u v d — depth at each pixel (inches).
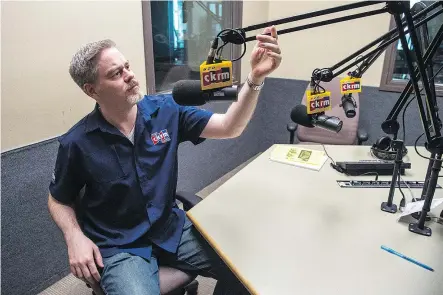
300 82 119.3
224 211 45.1
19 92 55.9
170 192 51.3
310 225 41.9
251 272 33.9
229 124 48.6
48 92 60.1
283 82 122.6
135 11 73.2
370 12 32.1
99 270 44.4
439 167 37.7
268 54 37.9
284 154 64.1
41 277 66.1
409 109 101.3
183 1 94.6
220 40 35.5
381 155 61.9
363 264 35.0
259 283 32.5
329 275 33.5
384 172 56.4
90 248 43.9
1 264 59.1
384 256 36.3
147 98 53.3
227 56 106.3
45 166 61.9
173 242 49.4
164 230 50.0
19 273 62.1
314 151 65.2
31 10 55.0
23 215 60.5
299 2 113.0
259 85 43.1
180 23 95.8
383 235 39.9
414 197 48.7
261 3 116.0
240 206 46.3
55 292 66.7
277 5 118.1
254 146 132.4
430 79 39.2
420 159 64.1
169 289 44.6
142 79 78.7
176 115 52.9
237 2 104.8
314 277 33.2
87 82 45.6
